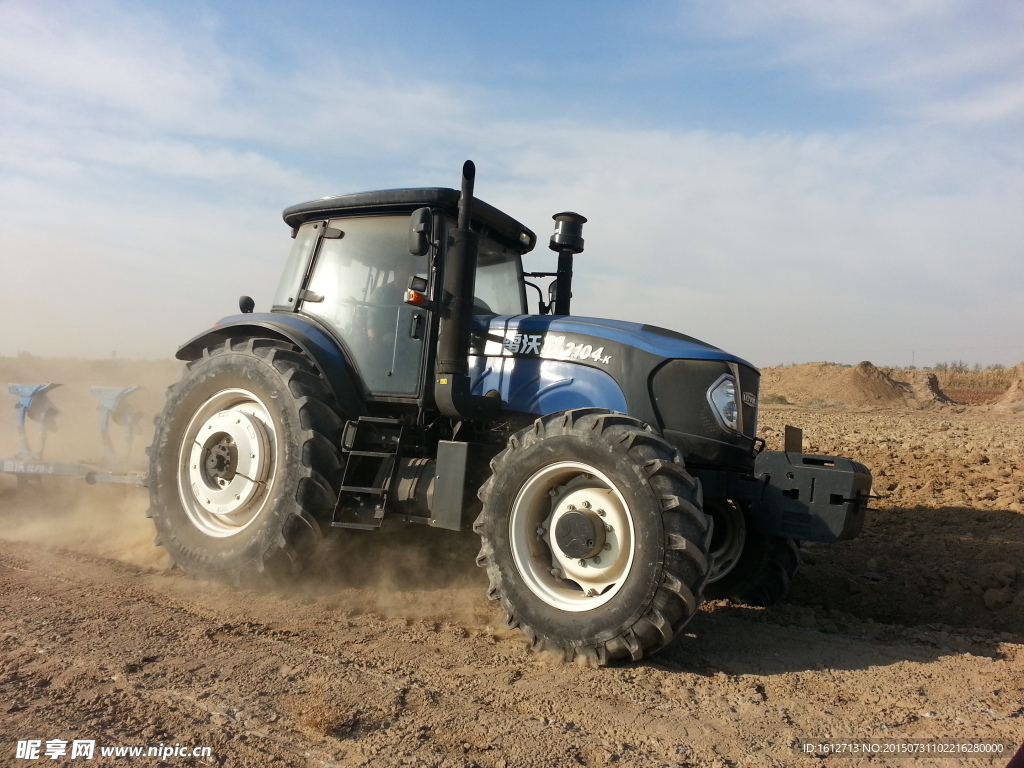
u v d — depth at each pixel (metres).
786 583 4.70
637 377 4.07
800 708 2.92
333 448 4.51
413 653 3.41
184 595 4.29
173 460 4.96
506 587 3.59
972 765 2.47
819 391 35.31
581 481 3.63
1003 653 3.78
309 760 2.38
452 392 4.17
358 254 5.06
